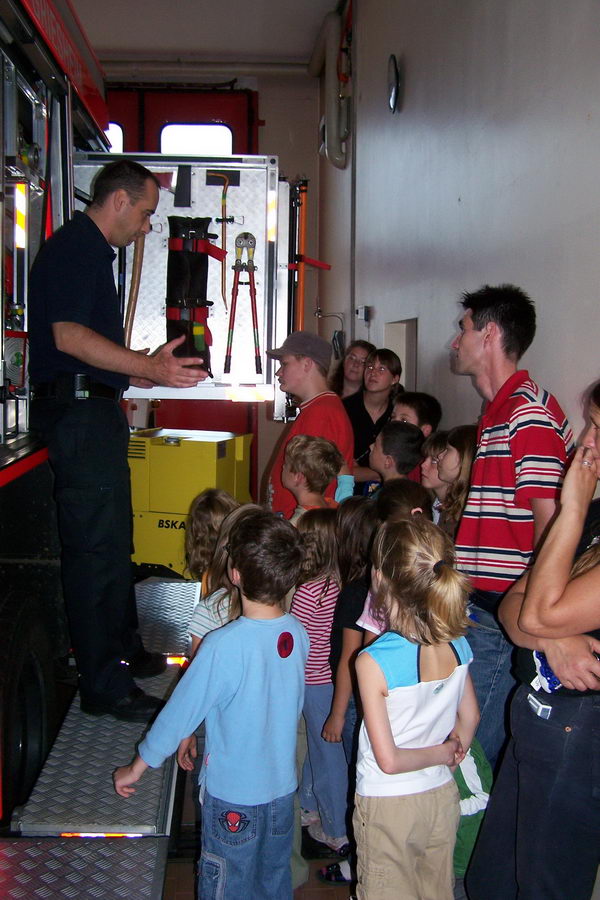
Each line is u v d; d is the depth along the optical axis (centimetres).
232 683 185
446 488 297
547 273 257
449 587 176
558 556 162
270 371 389
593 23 220
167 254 378
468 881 200
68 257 234
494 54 307
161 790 218
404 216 475
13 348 237
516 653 208
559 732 169
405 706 181
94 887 179
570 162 237
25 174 255
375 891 184
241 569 191
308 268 899
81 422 239
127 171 245
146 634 315
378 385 436
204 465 382
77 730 250
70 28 308
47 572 279
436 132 400
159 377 237
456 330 364
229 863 188
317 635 260
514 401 223
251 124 820
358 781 190
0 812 198
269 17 735
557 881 172
